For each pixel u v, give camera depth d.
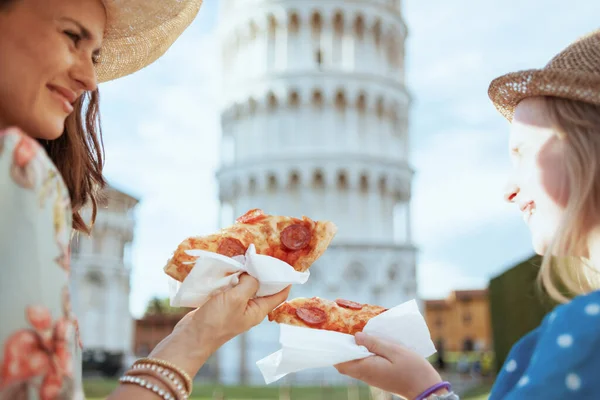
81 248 50.16
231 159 49.25
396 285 44.12
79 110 2.29
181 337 1.75
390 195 47.81
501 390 1.58
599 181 1.56
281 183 46.16
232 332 1.83
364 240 45.84
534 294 13.11
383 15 50.03
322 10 48.44
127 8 2.37
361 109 48.31
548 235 1.67
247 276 1.92
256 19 49.44
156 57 2.62
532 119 1.71
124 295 53.38
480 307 91.31
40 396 1.21
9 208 1.22
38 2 1.59
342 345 1.98
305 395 26.55
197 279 1.88
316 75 47.19
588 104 1.61
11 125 1.63
